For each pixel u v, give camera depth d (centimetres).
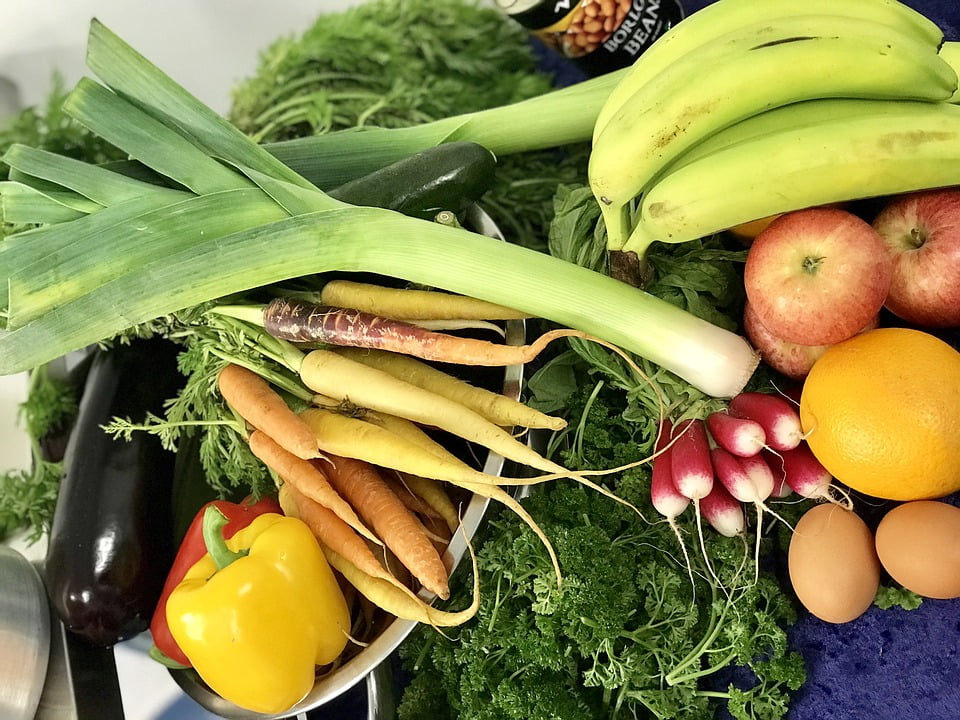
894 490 65
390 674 86
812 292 64
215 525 74
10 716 83
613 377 81
